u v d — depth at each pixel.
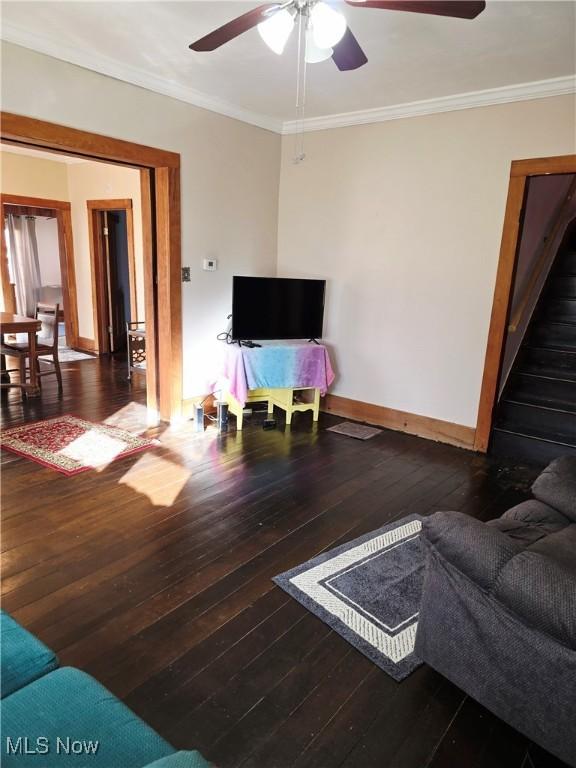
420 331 4.24
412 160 4.06
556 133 3.40
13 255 8.11
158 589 2.21
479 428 4.00
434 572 1.68
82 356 6.93
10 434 3.94
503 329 3.79
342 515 2.93
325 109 4.24
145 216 4.10
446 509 3.07
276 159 4.85
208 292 4.46
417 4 1.77
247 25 1.99
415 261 4.18
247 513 2.91
